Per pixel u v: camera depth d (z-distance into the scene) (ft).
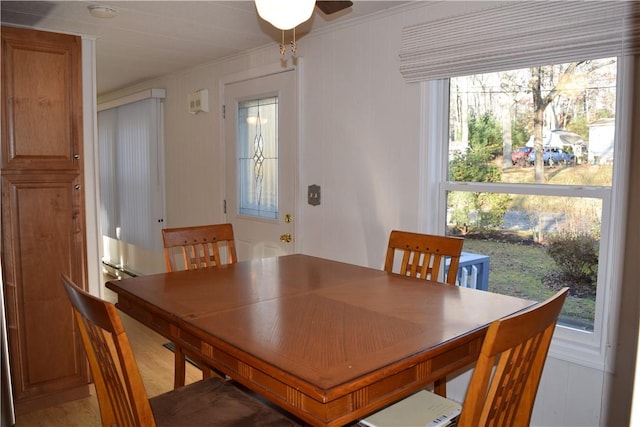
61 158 8.56
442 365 4.81
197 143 14.44
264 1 5.16
